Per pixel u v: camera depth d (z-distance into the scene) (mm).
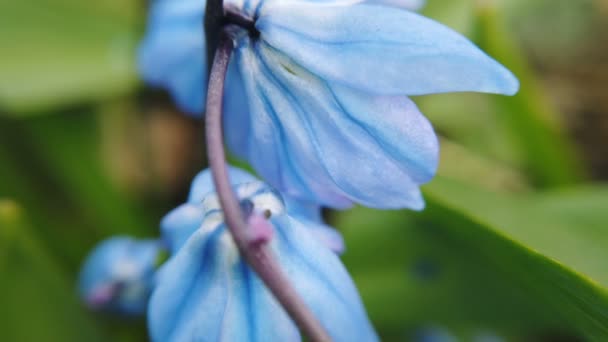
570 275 104
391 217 143
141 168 181
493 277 141
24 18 165
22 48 164
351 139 101
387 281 143
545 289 112
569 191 137
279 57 103
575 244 130
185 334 99
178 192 181
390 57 98
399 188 101
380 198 101
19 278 132
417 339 143
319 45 101
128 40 169
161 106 185
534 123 149
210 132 99
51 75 164
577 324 113
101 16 170
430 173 100
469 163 169
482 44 139
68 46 166
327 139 102
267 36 103
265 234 95
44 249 137
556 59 196
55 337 134
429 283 142
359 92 100
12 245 131
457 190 133
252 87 104
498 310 142
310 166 103
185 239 102
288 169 105
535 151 153
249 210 99
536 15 195
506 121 156
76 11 169
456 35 98
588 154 186
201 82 126
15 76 162
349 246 144
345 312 98
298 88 102
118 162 178
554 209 134
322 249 99
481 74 97
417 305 142
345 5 101
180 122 185
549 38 196
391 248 143
